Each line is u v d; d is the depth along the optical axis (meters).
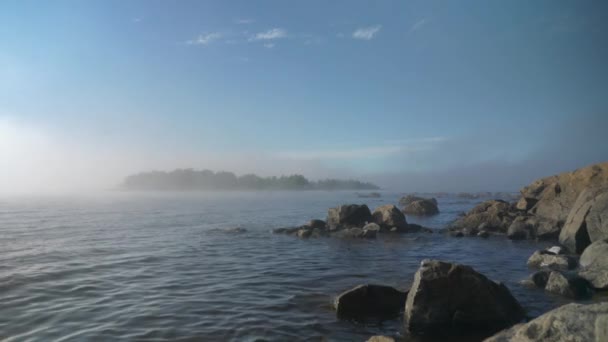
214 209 71.25
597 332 5.75
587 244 21.78
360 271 18.19
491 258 21.62
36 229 37.41
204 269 18.56
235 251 24.28
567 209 30.72
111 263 19.97
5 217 52.53
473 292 10.59
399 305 12.18
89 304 12.66
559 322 6.28
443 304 10.50
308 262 20.53
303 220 48.03
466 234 31.94
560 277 13.56
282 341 9.61
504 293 11.38
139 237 31.27
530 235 29.59
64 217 52.66
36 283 15.52
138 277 16.75
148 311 11.90
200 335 9.95
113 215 56.38
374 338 8.93
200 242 28.39
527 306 12.05
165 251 24.16
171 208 74.88
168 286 15.16
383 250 24.77
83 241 28.72
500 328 10.31
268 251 24.34
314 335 10.02
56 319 11.17
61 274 17.23
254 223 44.06
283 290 14.62
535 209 34.19
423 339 9.77
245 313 11.75
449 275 10.73
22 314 11.62
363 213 36.22
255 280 16.30
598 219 21.02
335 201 103.31
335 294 14.03
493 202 39.69
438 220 48.00
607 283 13.27
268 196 153.62
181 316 11.44
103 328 10.43
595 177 30.45
